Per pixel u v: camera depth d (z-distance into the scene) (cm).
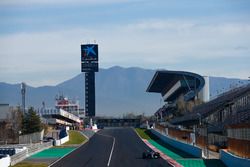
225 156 6988
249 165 5350
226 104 12219
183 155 9019
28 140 13900
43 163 7944
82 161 8262
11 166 7388
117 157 8900
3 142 13825
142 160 8188
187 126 16775
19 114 16088
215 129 10819
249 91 10850
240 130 6638
